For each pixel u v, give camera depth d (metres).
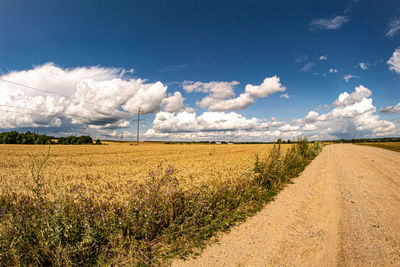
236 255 3.82
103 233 3.97
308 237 4.50
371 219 5.45
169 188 5.28
